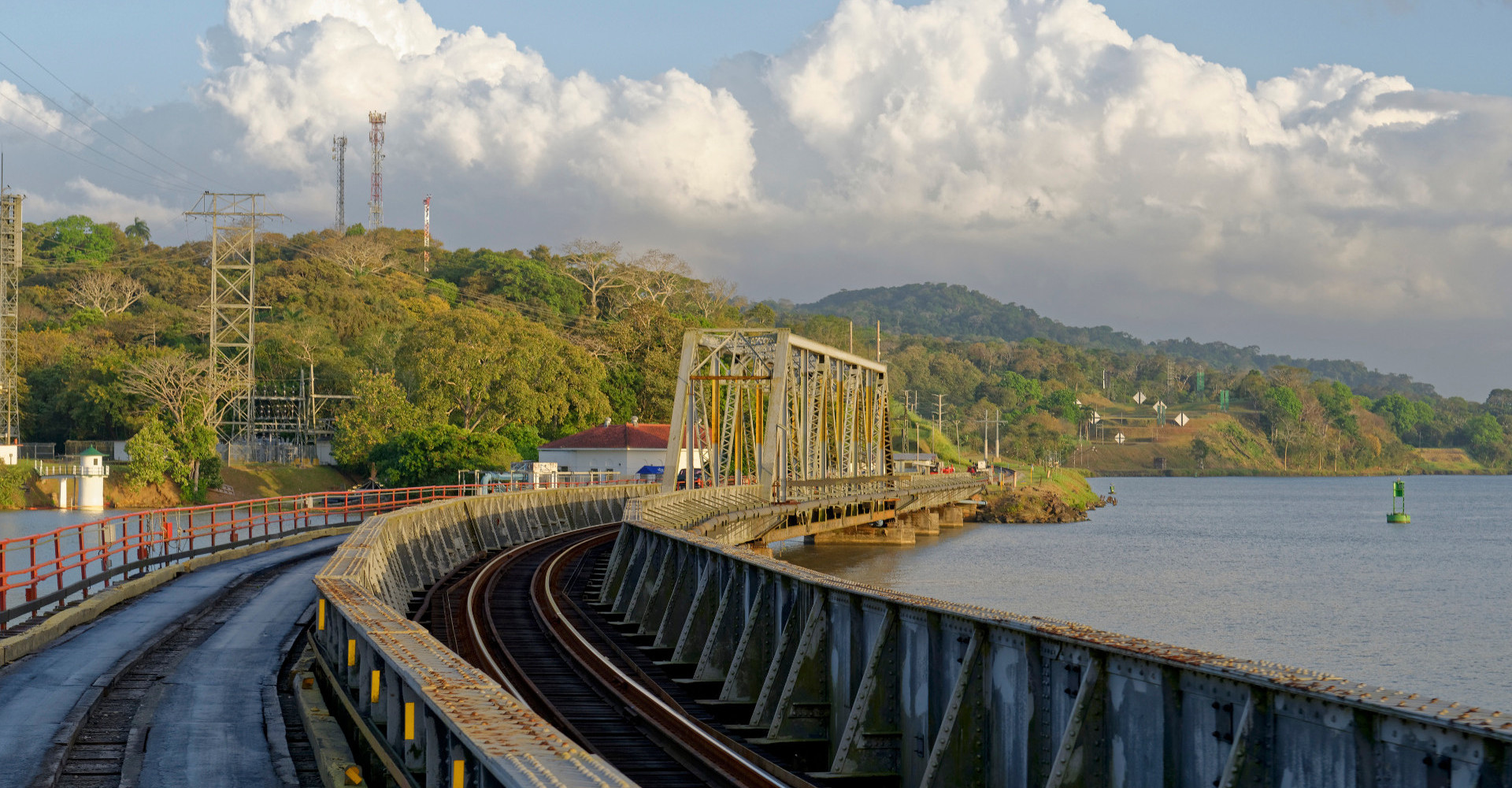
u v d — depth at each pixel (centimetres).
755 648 1700
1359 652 4497
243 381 11138
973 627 1066
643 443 8869
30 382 11988
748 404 6425
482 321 10550
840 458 7125
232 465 10231
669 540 2416
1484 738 598
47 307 15762
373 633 1157
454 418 10875
